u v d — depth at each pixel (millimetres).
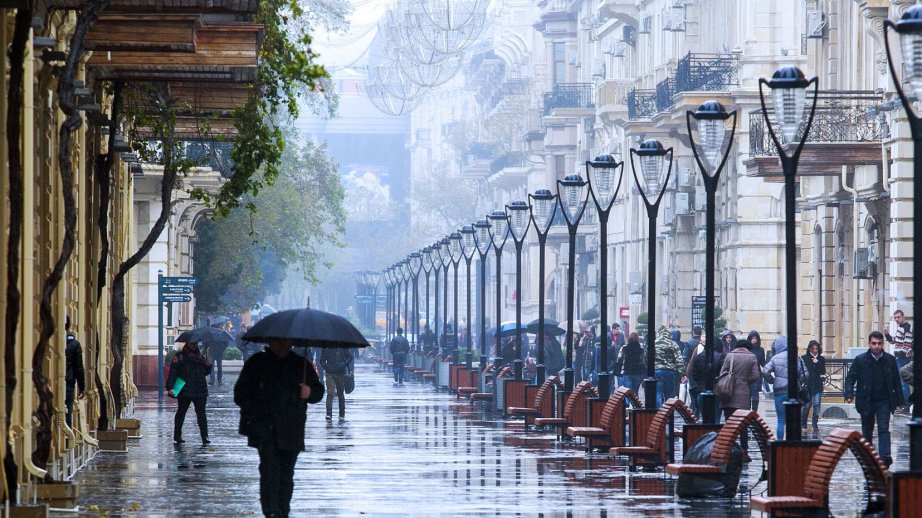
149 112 51188
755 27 102062
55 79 38594
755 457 50031
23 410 33719
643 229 136250
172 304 102250
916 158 28578
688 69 104688
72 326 44344
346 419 70625
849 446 30953
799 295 97688
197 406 53219
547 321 102562
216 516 32781
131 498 36281
